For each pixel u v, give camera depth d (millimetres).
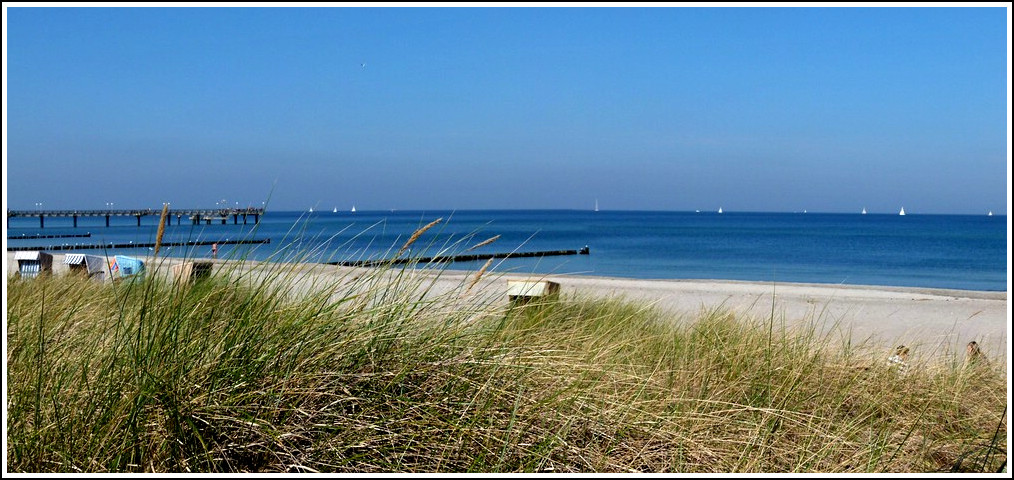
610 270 34594
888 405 4535
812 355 5242
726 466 3453
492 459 3160
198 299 3564
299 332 3363
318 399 3242
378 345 3521
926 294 14945
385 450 3107
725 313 6508
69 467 2744
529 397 3580
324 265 4062
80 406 2955
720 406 4098
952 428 4332
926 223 175625
